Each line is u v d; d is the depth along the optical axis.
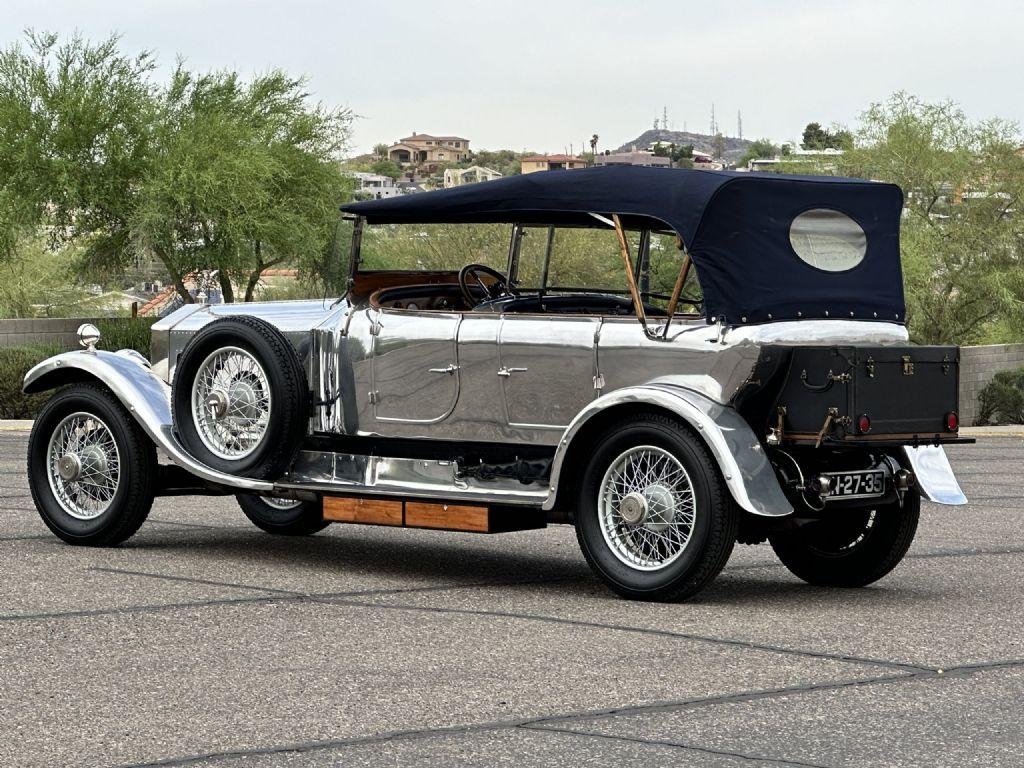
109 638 8.12
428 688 7.04
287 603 9.29
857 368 9.22
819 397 9.29
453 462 10.60
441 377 10.61
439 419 10.65
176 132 38.09
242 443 11.23
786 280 9.73
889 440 9.46
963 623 8.92
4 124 37.06
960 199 44.56
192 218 38.72
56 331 36.72
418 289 11.52
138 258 38.78
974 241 43.25
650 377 9.71
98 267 40.81
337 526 13.66
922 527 14.10
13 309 57.75
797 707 6.75
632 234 11.15
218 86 39.31
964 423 35.94
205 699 6.80
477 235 11.53
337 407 11.12
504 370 10.32
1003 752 6.04
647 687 7.09
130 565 10.76
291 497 10.97
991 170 43.94
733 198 9.54
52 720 6.43
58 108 36.94
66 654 7.72
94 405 11.62
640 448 9.47
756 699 6.88
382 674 7.32
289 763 5.81
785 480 9.49
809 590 10.29
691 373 9.54
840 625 8.80
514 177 10.38
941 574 11.08
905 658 7.85
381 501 10.54
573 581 10.43
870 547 10.36
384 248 12.09
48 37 37.66
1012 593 10.18
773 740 6.18
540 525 10.24
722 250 9.51
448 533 13.31
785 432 9.45
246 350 11.12
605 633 8.42
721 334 9.43
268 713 6.56
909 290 42.53
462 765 5.79
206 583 10.01
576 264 11.21
